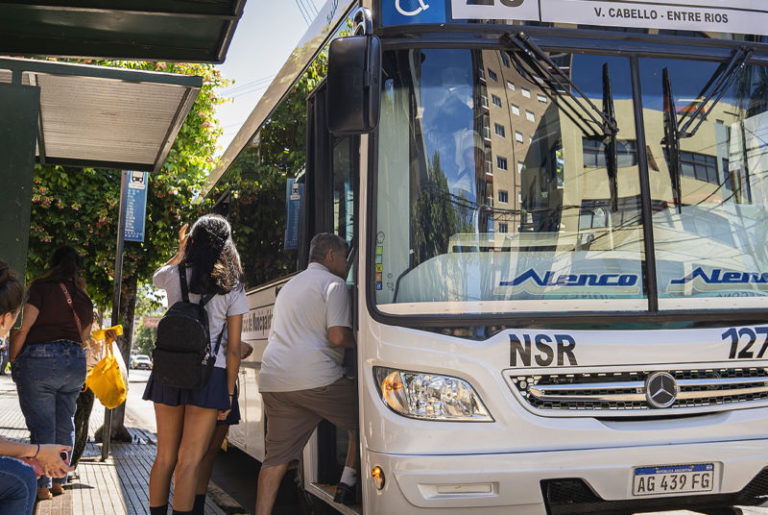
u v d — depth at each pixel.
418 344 4.50
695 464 4.60
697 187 4.98
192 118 15.73
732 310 4.84
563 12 4.99
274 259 7.08
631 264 4.81
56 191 12.79
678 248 4.89
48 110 7.30
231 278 5.27
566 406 4.53
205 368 5.05
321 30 6.14
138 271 13.73
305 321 5.36
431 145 4.77
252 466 10.48
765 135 5.18
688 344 4.71
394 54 4.84
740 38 5.23
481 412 4.44
